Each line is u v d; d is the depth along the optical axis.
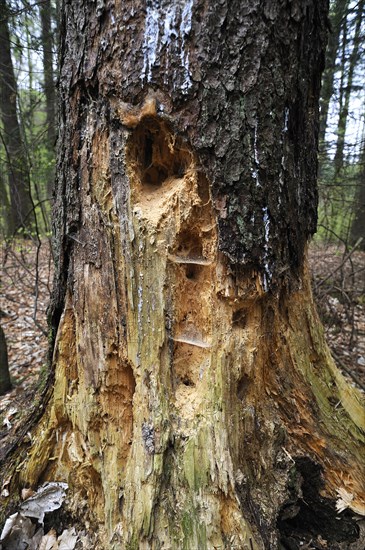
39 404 1.95
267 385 1.79
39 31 3.90
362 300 5.40
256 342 1.65
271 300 1.66
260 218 1.48
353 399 2.09
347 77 4.68
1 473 1.87
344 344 4.17
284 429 1.75
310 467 1.78
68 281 1.77
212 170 1.42
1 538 1.66
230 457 1.53
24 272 6.30
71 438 1.83
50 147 5.30
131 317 1.58
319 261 6.76
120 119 1.45
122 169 1.50
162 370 1.56
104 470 1.67
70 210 1.66
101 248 1.61
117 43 1.38
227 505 1.50
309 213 1.79
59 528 1.73
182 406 1.58
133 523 1.51
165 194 1.56
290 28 1.40
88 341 1.70
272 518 1.56
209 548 1.44
